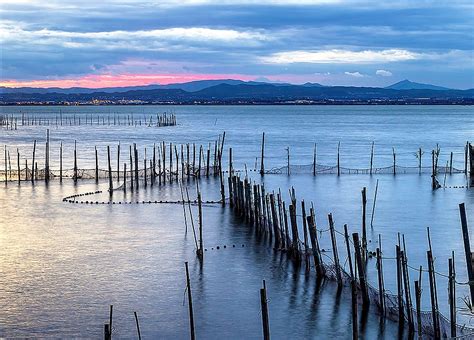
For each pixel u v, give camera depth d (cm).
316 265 5006
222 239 6341
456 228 6850
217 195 9038
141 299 4662
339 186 9806
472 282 4116
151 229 6831
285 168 11744
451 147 16638
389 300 4266
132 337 4041
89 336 4044
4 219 7344
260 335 4075
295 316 4322
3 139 19488
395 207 8056
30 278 5116
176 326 4206
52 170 11319
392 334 3984
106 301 4622
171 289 4869
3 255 5775
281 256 5675
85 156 14375
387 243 6162
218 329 4162
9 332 4088
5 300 4625
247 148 16725
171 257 5728
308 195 8962
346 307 4425
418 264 5394
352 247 5975
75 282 5025
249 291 4800
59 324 4219
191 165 11956
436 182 9725
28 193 9112
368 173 11331
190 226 6938
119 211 7806
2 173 10775
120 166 12494
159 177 10219
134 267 5422
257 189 6769
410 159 13812
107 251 5938
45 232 6700
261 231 6594
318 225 7019
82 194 9006
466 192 9244
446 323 3947
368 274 5112
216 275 5184
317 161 13550
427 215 7550
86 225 7044
